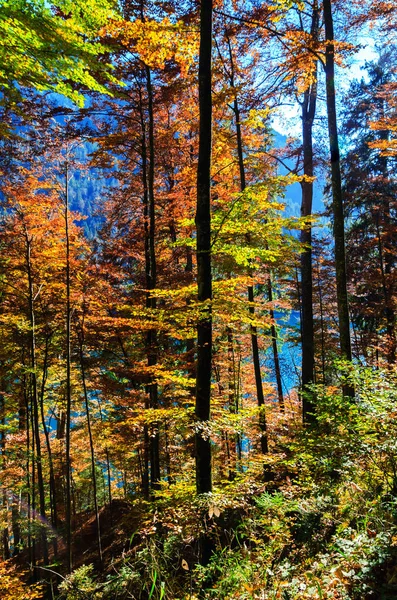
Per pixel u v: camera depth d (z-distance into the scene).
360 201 19.06
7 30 3.51
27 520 13.70
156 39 7.16
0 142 10.59
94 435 16.72
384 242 18.86
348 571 2.96
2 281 14.38
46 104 10.05
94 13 3.95
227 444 13.65
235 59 11.29
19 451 14.63
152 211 10.62
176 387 8.79
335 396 5.45
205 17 6.00
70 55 3.88
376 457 4.59
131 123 12.58
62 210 13.26
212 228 6.73
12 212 12.95
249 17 9.77
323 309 21.75
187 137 15.77
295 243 7.48
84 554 16.28
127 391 10.39
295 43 8.84
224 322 10.82
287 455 6.11
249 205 7.20
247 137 11.95
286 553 4.10
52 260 13.73
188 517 4.51
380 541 3.16
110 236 14.45
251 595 2.91
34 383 14.09
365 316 19.72
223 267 9.12
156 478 9.99
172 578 3.40
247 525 4.38
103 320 11.47
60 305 14.34
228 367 16.69
